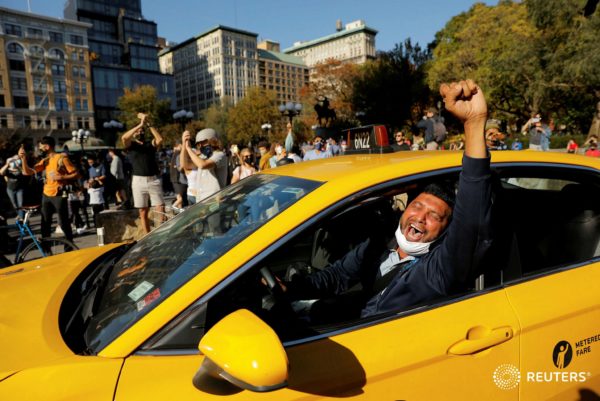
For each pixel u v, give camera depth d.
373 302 1.79
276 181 1.86
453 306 1.53
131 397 1.13
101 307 1.53
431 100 43.72
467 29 37.69
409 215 1.81
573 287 1.72
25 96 82.75
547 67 29.50
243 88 147.00
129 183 14.26
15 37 80.94
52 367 1.21
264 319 1.51
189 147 5.12
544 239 2.11
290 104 17.62
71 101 89.06
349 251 2.32
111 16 127.44
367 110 45.69
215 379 1.14
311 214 1.46
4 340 1.38
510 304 1.57
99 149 25.14
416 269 1.69
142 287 1.51
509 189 2.26
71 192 8.58
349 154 2.33
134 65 114.25
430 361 1.38
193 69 153.62
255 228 1.47
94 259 2.26
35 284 1.89
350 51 154.62
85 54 90.81
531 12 30.00
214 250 1.49
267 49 170.75
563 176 2.00
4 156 13.66
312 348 1.31
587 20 26.05
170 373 1.19
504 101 39.88
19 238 5.27
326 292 2.11
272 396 1.18
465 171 1.52
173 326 1.28
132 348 1.25
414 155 1.93
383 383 1.32
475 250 1.54
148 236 2.10
